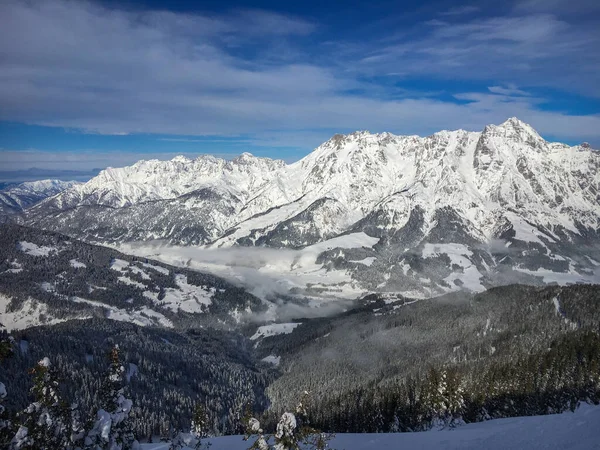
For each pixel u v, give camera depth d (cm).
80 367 16075
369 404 12269
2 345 2747
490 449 6128
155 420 13875
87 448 2839
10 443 2680
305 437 3506
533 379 10825
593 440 5341
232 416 16375
